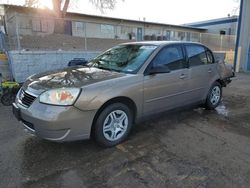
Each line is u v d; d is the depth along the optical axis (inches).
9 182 93.5
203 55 180.5
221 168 104.6
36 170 102.0
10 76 303.4
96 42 537.3
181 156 115.3
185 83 159.2
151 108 139.9
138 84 128.3
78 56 363.6
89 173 100.4
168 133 144.2
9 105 203.8
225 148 124.4
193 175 99.2
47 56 324.5
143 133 143.4
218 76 193.6
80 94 106.7
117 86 119.3
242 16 453.1
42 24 447.5
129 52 153.4
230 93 267.9
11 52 293.3
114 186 91.9
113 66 146.1
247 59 462.6
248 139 136.5
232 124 161.8
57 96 104.8
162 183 93.7
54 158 112.5
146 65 135.0
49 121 102.0
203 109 197.3
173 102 154.1
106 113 118.0
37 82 120.9
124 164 107.7
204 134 143.3
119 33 650.8
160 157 114.3
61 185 92.1
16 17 354.6
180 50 159.5
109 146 123.9
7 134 139.9
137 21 925.2
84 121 109.2
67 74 131.6
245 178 97.1
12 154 115.6
